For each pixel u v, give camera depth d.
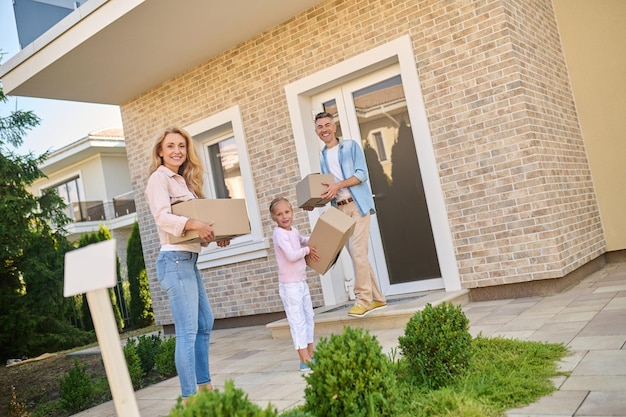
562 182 5.57
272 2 6.12
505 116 5.21
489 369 2.86
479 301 5.45
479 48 5.32
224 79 7.36
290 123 6.75
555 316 4.08
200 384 3.52
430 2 5.58
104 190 17.70
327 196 4.62
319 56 6.42
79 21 6.26
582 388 2.48
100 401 4.59
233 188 7.77
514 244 5.21
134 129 8.52
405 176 6.19
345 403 2.26
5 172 12.27
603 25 6.48
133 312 14.38
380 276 6.34
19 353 11.78
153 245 8.45
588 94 6.60
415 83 5.69
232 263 7.49
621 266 6.16
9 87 7.25
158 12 5.90
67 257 1.56
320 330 5.28
